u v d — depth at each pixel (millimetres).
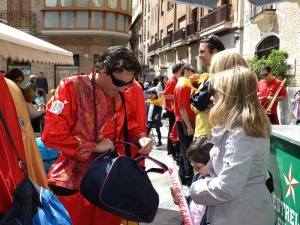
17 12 24422
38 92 11234
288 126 2953
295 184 2318
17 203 1535
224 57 2377
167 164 2414
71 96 2232
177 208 4598
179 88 4910
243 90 1975
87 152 2170
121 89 2271
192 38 24031
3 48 5688
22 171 1661
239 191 1885
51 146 2168
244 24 16734
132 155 2527
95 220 2369
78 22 24172
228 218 1985
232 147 1910
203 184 2031
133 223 2576
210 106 3762
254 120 1908
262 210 1992
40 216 1534
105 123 2328
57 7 23969
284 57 11945
